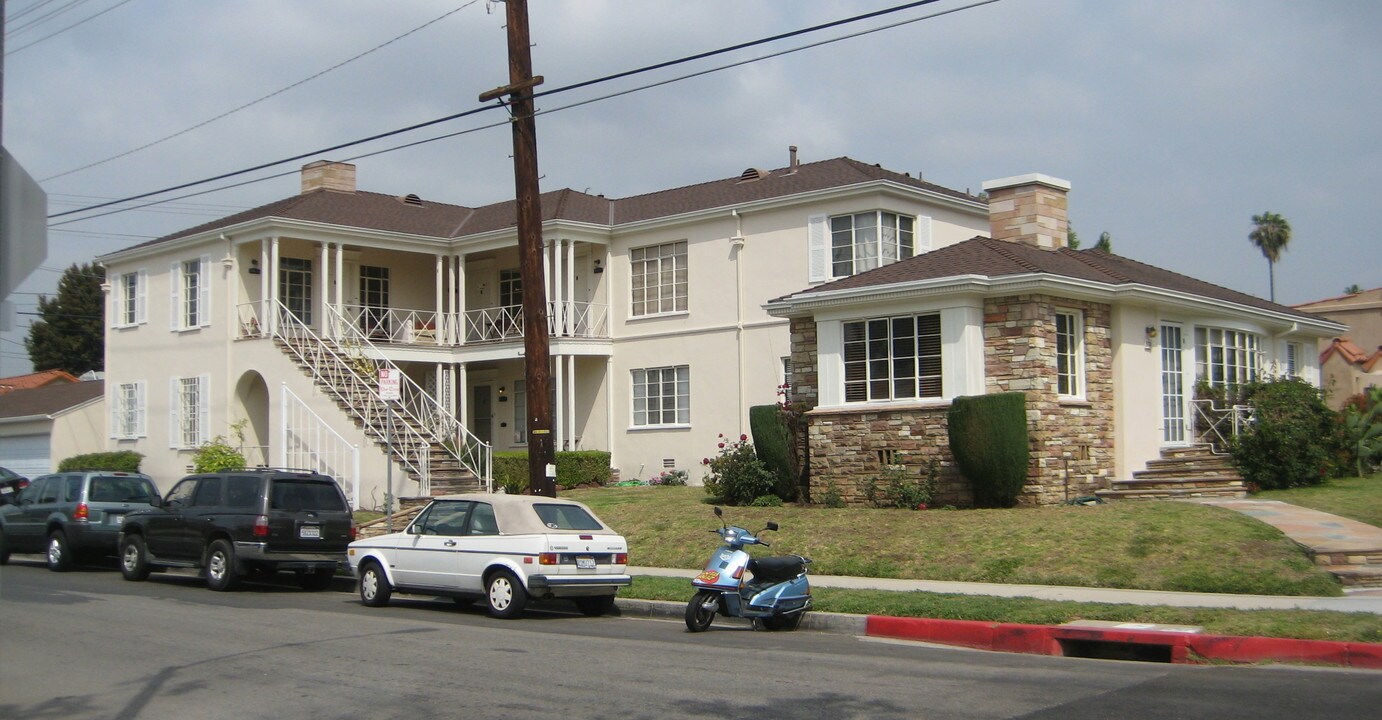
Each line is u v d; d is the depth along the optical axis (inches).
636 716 348.5
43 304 2488.9
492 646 484.7
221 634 522.9
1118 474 856.3
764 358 1151.0
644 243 1257.4
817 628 550.6
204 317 1310.3
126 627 546.0
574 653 464.8
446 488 1060.5
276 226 1230.9
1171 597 557.0
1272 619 470.9
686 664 436.1
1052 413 788.6
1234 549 612.1
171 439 1344.7
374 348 1244.5
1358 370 1535.4
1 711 373.1
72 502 839.1
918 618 526.0
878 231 1087.6
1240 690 371.9
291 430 1157.7
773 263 1152.8
